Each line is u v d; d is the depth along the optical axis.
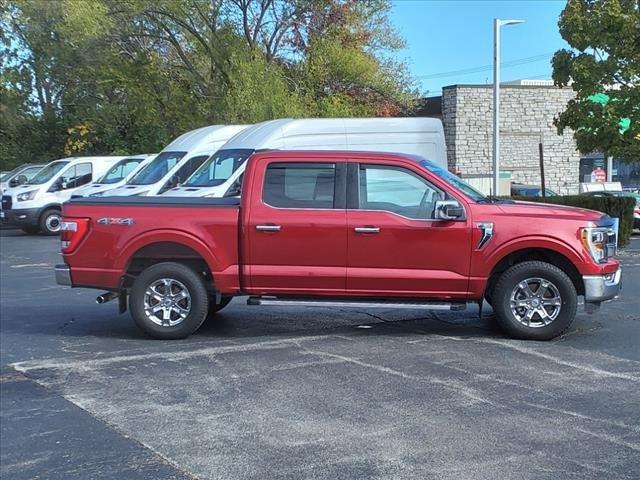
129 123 30.44
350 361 6.86
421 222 7.50
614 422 5.13
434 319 8.91
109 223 7.79
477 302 7.73
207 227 7.70
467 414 5.32
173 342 7.76
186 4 23.39
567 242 7.45
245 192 7.73
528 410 5.39
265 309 9.64
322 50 25.48
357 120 13.84
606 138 15.21
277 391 5.93
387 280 7.56
